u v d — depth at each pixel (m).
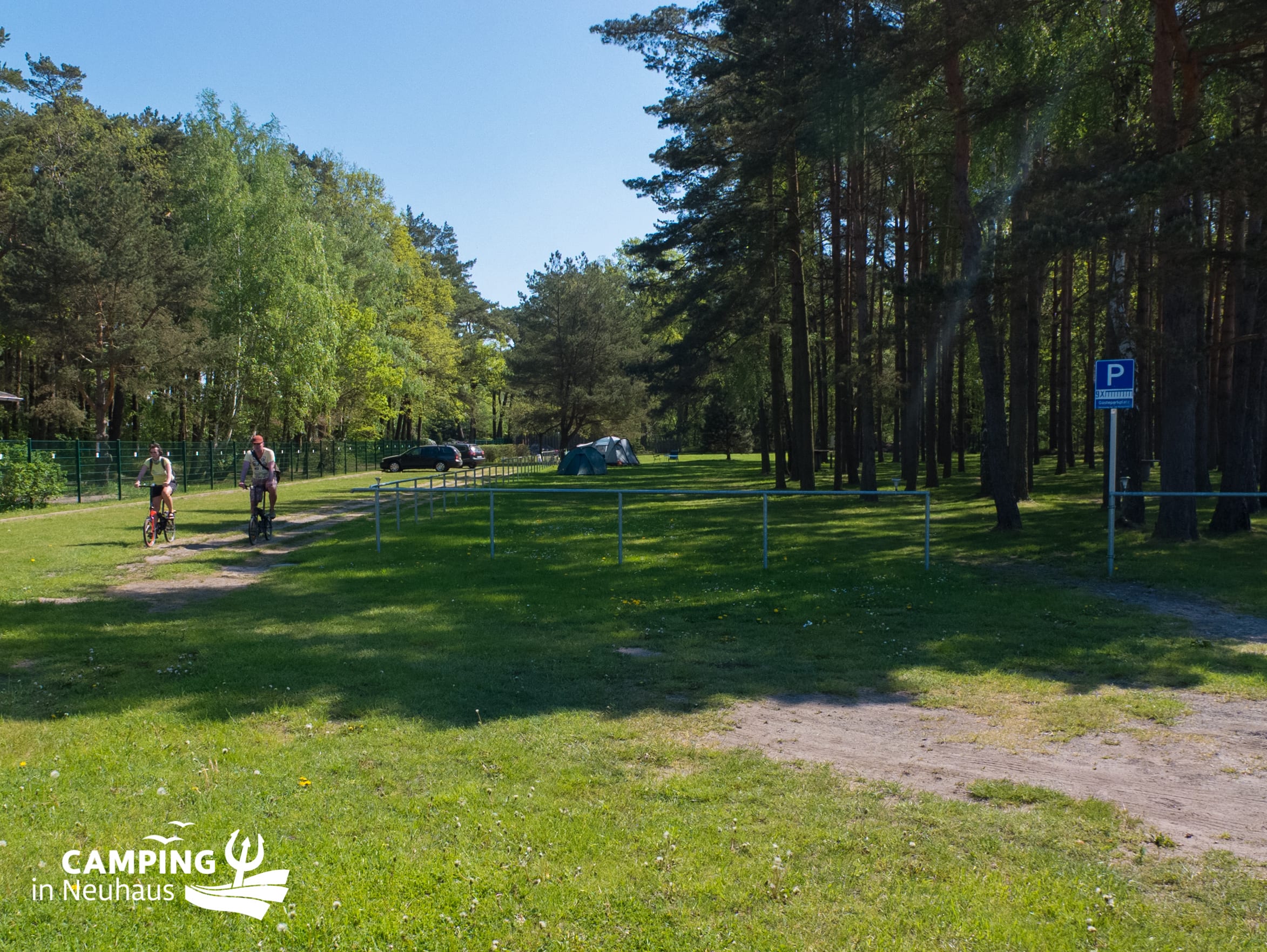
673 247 30.39
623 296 67.50
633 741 5.74
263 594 11.23
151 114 53.28
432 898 3.74
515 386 69.12
